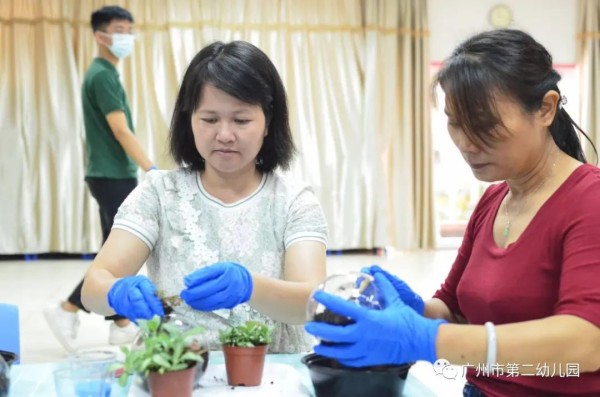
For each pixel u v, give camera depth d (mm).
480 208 1337
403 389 1012
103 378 979
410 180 6141
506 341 924
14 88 5535
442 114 1110
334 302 912
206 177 1460
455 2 6160
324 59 6023
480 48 1050
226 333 1125
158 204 1437
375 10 6023
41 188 5609
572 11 6293
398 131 6172
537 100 1034
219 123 1304
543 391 1120
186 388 937
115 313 1255
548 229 1083
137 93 5703
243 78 1276
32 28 5562
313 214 1422
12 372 1153
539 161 1134
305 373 1161
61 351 2971
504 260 1141
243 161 1342
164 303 1104
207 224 1412
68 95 5602
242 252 1398
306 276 1317
